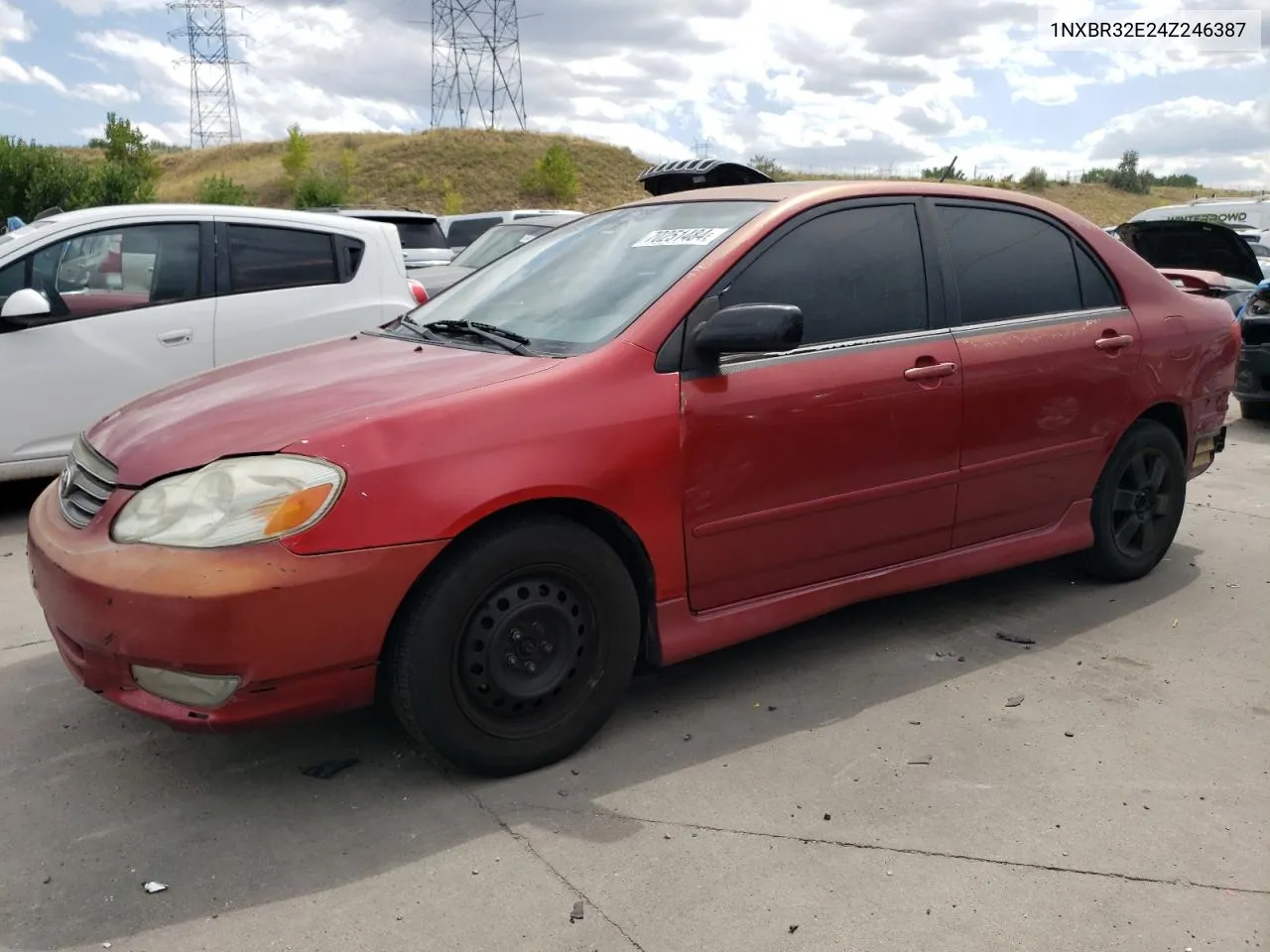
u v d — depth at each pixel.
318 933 2.31
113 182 28.06
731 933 2.31
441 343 3.43
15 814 2.79
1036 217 4.19
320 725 3.28
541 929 2.32
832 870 2.54
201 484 2.63
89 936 2.30
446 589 2.73
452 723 2.81
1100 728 3.28
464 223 17.81
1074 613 4.28
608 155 60.91
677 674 3.67
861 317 3.57
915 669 3.72
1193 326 4.59
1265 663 3.79
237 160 65.38
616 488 2.97
